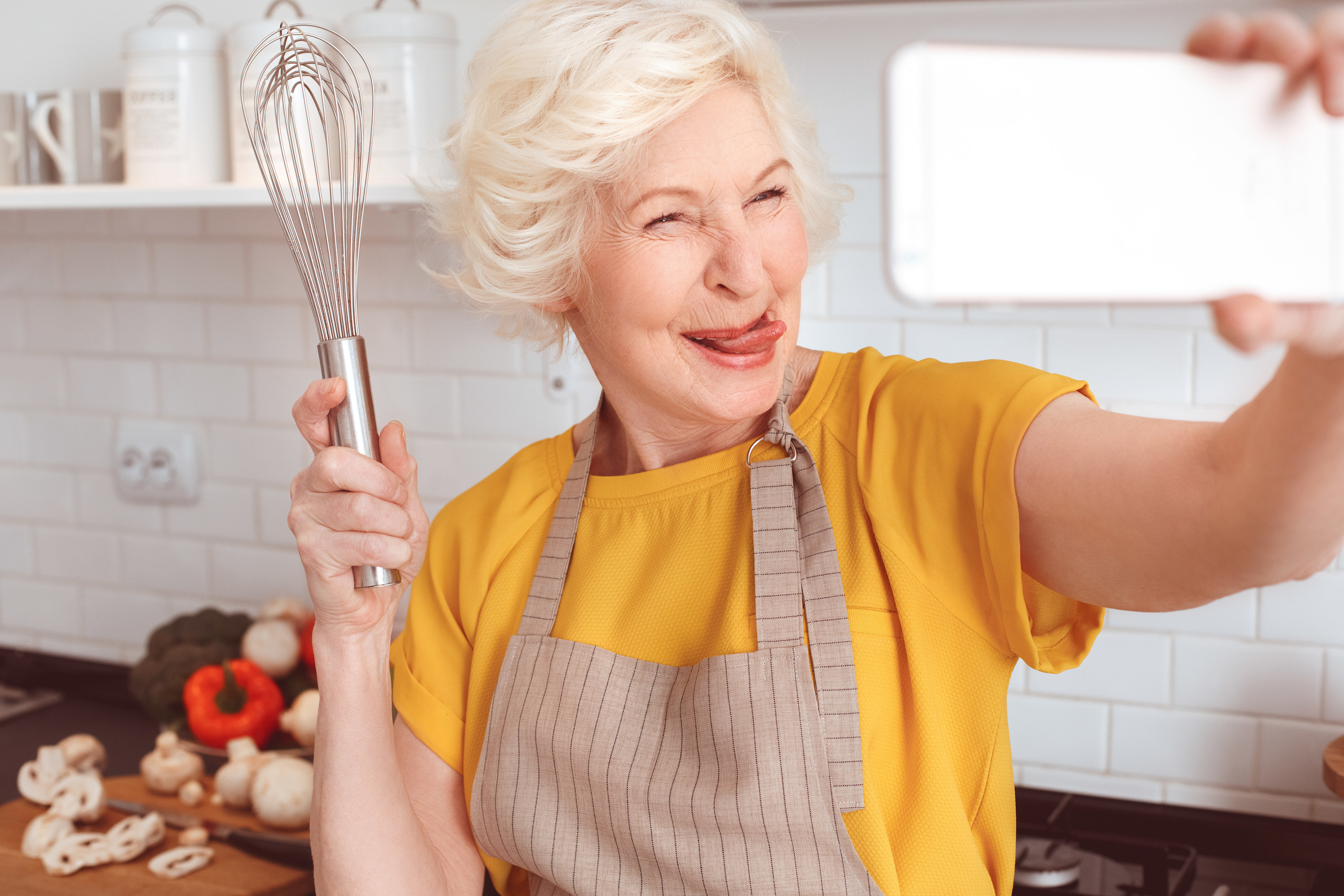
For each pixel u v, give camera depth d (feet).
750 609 2.64
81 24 5.62
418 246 5.33
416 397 5.46
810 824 2.48
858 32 4.48
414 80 4.28
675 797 2.57
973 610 2.50
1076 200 1.35
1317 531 1.73
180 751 4.74
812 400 2.81
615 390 2.89
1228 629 4.48
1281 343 1.36
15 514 6.43
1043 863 4.21
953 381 2.54
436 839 2.97
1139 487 2.02
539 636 2.83
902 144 1.35
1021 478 2.27
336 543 2.47
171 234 5.82
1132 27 4.12
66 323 6.13
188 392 5.93
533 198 2.63
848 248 4.67
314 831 2.78
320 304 2.49
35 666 6.22
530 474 3.16
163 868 4.03
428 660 3.07
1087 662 4.67
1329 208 1.33
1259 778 4.50
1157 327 4.37
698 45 2.49
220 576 6.01
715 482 2.81
